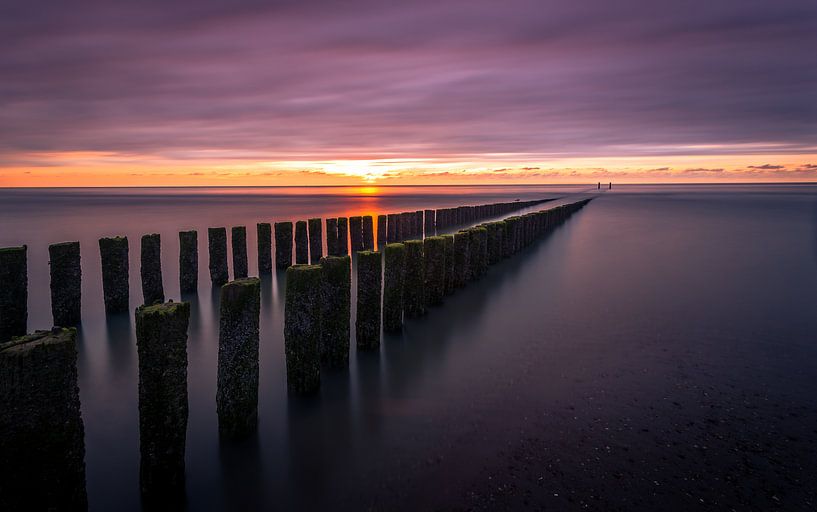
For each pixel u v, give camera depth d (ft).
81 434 10.19
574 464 13.23
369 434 15.01
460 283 32.09
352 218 47.85
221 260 34.22
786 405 16.69
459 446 14.28
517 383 18.60
